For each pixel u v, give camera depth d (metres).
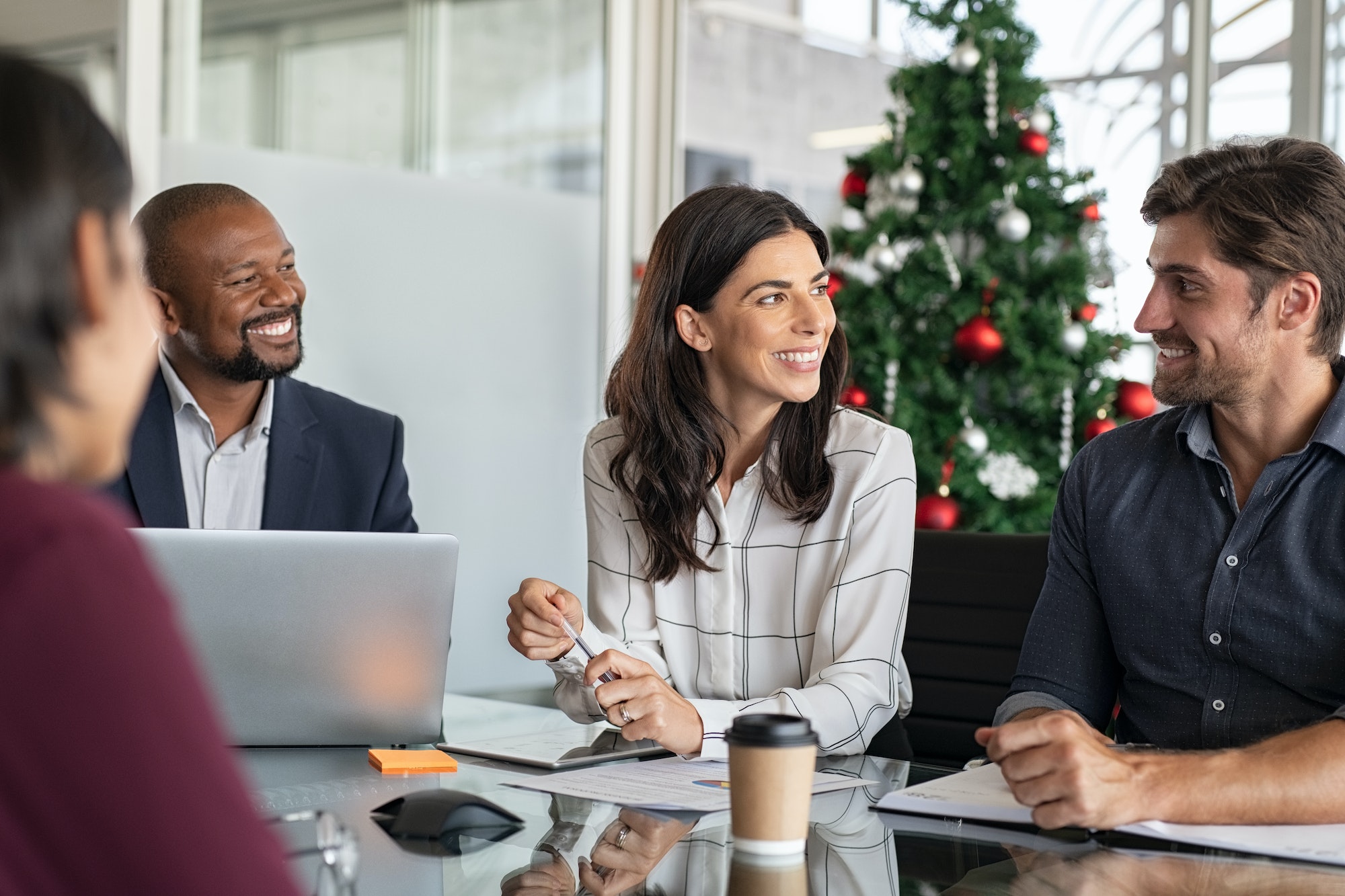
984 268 3.63
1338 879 0.91
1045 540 1.87
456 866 0.93
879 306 3.68
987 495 3.61
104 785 0.48
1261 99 3.74
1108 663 1.64
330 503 2.09
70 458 0.58
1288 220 1.41
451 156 4.03
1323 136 3.63
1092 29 4.06
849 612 1.66
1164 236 1.49
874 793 1.22
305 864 0.92
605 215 4.50
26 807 0.48
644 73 4.66
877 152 3.76
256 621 1.35
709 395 1.79
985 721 1.85
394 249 3.89
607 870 0.92
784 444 1.75
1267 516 1.49
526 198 4.24
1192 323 1.47
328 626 1.37
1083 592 1.64
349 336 3.79
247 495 2.09
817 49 5.23
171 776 0.50
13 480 0.52
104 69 3.37
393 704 1.40
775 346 1.69
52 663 0.49
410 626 1.39
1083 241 3.73
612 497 1.86
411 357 3.94
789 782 0.97
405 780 1.24
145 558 0.54
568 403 4.36
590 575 1.87
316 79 3.71
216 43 3.50
